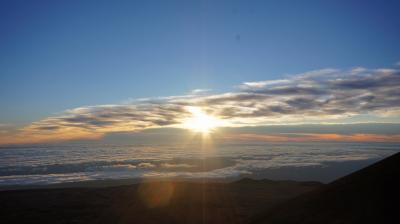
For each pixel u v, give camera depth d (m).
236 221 21.12
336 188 14.15
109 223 22.33
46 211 26.22
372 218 11.30
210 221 21.61
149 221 22.44
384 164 14.24
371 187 12.95
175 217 23.19
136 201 29.31
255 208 24.75
